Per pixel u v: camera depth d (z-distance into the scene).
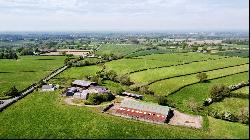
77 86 152.62
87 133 90.00
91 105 119.56
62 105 119.75
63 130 92.75
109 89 144.50
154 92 134.50
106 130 92.31
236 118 99.94
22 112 111.44
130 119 102.12
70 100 127.12
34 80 172.38
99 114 107.75
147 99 126.56
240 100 108.44
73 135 88.44
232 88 113.75
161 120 99.88
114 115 106.56
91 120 101.50
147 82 148.62
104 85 155.00
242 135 85.94
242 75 125.62
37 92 143.00
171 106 115.62
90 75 178.12
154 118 101.69
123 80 156.00
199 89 129.38
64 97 132.12
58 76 182.12
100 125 96.69
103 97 124.88
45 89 146.50
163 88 137.62
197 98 121.38
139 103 111.94
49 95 136.38
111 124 97.50
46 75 186.12
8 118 104.88
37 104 121.88
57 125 97.25
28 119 103.50
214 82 130.75
